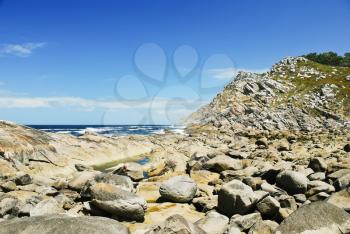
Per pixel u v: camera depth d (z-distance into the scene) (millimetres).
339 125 79625
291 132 64625
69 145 31656
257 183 16891
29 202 15250
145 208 13258
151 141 47375
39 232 8500
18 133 27812
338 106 88250
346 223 9539
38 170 24812
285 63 118875
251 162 24844
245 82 101938
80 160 30094
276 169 18234
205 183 20484
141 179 22344
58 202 14953
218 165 22594
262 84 99812
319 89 95938
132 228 12320
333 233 9281
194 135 60188
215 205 14508
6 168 22984
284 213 12664
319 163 19938
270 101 93438
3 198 14344
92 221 8914
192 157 25906
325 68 110875
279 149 35500
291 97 94500
